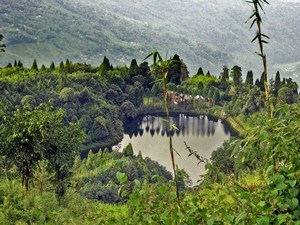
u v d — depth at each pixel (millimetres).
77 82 154375
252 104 145625
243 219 3420
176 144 126125
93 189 52562
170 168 101750
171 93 175125
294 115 3742
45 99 130625
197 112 170250
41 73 148875
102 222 4004
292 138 3594
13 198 23969
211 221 3477
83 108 136250
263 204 3414
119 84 169625
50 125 29656
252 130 3797
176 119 162125
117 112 151000
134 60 181250
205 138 134875
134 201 3928
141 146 126438
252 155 3770
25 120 29000
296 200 3260
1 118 29250
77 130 31250
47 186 29797
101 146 127562
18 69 156000
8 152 28875
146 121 159750
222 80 191000
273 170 3689
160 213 3871
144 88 176000
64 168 30688
